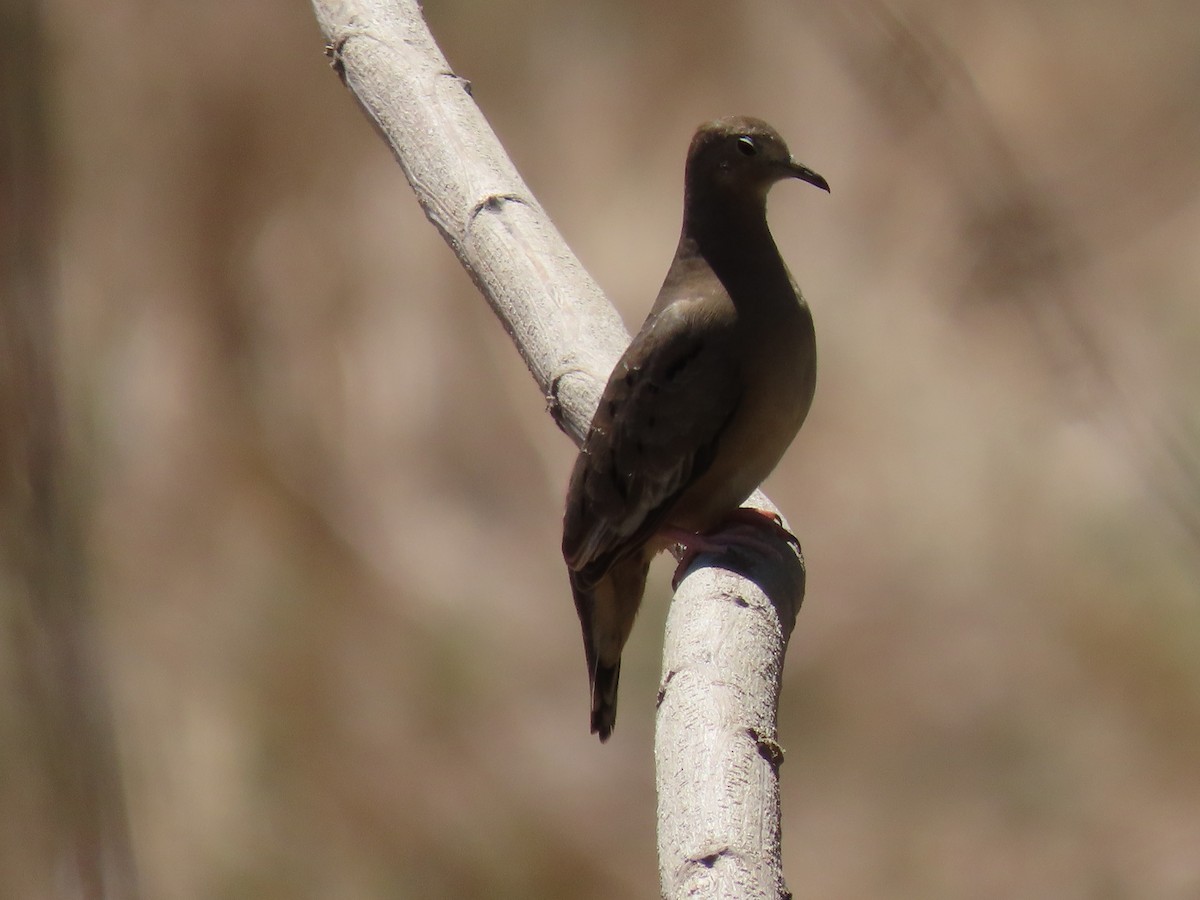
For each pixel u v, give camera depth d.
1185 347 17.88
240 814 15.41
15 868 11.62
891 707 16.77
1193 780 15.80
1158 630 16.67
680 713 4.66
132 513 17.55
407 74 7.04
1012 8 21.89
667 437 6.59
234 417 18.67
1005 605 17.17
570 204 20.16
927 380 18.72
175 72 19.91
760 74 20.67
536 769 16.00
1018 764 16.27
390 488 18.38
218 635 16.73
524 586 17.61
